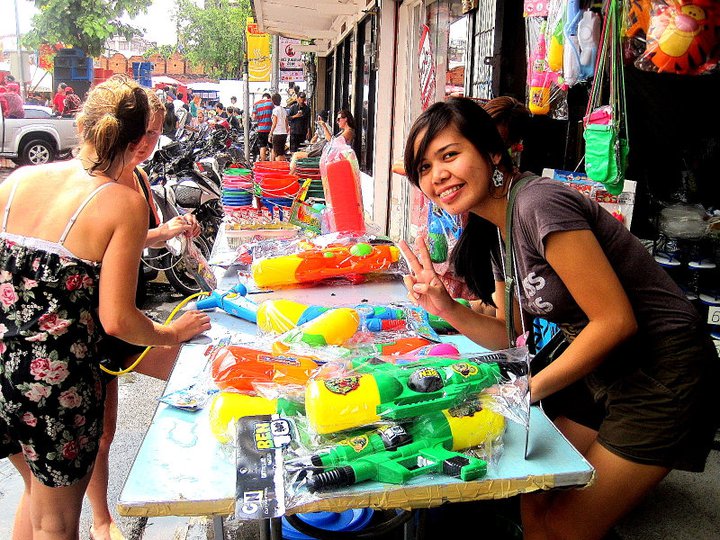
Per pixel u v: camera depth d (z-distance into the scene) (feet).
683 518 8.95
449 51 20.21
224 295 8.29
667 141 11.37
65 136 50.75
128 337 6.35
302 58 69.00
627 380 5.72
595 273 5.08
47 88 104.94
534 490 4.44
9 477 10.73
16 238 6.17
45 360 6.12
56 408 6.23
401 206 25.61
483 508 7.54
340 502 4.15
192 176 20.88
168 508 4.13
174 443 4.88
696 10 7.39
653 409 5.58
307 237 10.98
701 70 7.69
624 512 5.85
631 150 11.41
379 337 6.93
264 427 4.68
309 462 4.32
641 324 5.63
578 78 9.25
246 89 45.75
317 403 4.50
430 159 5.38
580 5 9.05
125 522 9.48
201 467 4.54
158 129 7.43
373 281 9.72
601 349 5.12
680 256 11.02
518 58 12.37
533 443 4.88
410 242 23.72
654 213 11.55
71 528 6.77
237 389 5.20
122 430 11.98
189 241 9.93
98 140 6.20
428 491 4.26
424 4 23.41
